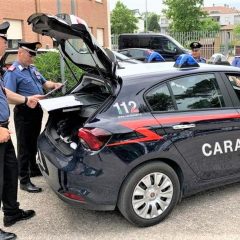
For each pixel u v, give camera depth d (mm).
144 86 4012
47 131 4645
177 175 4184
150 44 17266
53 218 4328
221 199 4660
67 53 4625
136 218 3975
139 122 3861
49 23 3789
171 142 3975
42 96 4730
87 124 3791
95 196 3770
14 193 4172
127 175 3855
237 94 4570
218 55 10891
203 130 4164
